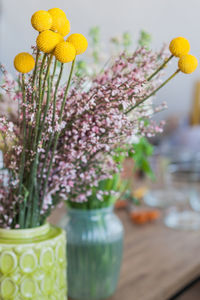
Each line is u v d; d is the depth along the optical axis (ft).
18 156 2.61
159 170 7.92
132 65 2.57
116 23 16.52
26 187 2.65
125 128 2.55
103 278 3.39
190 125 15.39
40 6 16.92
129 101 2.43
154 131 2.75
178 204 6.56
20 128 2.64
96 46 3.82
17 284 2.63
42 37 2.11
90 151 2.59
